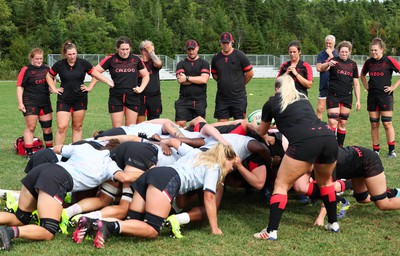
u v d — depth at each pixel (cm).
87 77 4006
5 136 1277
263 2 10575
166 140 619
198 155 567
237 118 984
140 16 7438
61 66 961
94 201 588
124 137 665
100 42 6831
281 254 499
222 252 504
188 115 1017
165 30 7344
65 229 549
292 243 533
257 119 746
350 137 1244
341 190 631
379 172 602
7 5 6775
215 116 1002
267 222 611
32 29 6712
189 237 548
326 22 11169
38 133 1333
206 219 583
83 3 8731
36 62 992
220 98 988
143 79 993
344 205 618
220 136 639
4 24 6378
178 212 607
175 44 7231
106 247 511
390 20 11481
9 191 634
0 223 541
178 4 9688
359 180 635
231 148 574
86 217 511
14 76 4938
